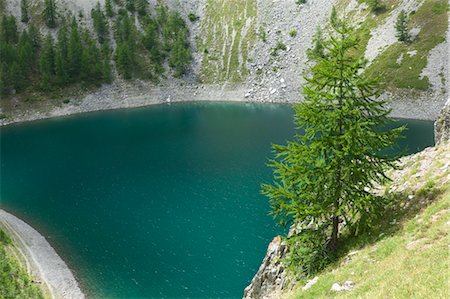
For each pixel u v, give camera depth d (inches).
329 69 898.1
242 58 6520.7
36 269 1930.4
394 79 4982.8
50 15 6535.4
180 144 3951.8
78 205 2652.6
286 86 6013.8
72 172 3272.6
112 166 3380.9
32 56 5910.4
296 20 6727.4
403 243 784.3
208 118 5022.1
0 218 2472.9
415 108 4677.7
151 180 3021.7
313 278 918.4
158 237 2201.0
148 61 6446.9
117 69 6220.5
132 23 6855.3
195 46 6840.6
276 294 1090.7
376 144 895.7
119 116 5285.4
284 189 969.5
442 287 555.8
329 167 893.8
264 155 3506.4
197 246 2095.2
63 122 5049.2
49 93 5620.1
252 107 5620.1
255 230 2230.6
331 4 6609.3
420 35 5295.3
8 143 4180.6
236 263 1942.7
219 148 3769.7
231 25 7007.9
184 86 6299.2
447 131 1438.2
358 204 880.3
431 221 793.6
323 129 909.8
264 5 7101.4
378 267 748.0
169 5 7367.1
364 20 5969.5
